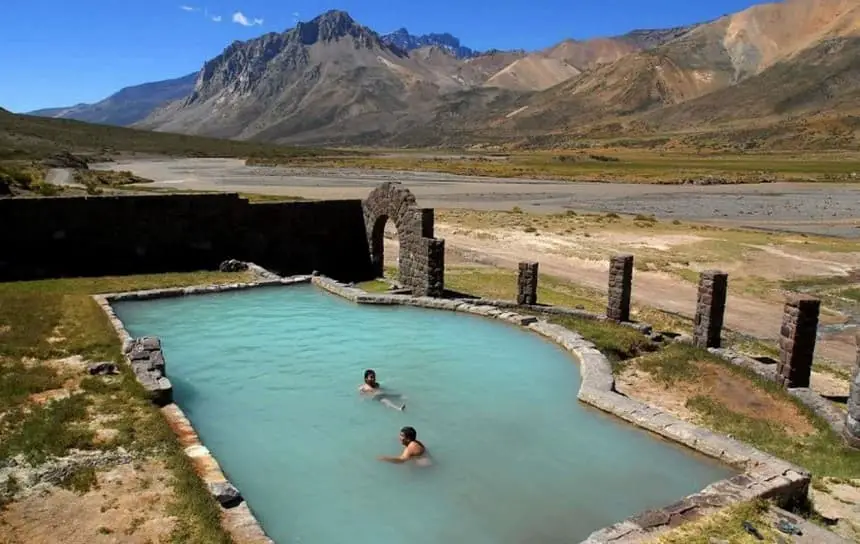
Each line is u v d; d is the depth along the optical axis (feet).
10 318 63.77
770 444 49.21
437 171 439.22
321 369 59.00
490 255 143.13
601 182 371.35
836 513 38.06
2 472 35.50
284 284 88.99
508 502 38.19
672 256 146.41
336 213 111.24
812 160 595.88
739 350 79.25
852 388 49.98
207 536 30.60
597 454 44.19
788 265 140.46
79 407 43.47
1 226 89.86
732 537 32.01
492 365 61.26
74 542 30.09
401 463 42.14
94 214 95.30
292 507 36.94
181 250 101.60
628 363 67.72
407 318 75.66
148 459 37.70
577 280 121.08
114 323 64.23
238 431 46.24
